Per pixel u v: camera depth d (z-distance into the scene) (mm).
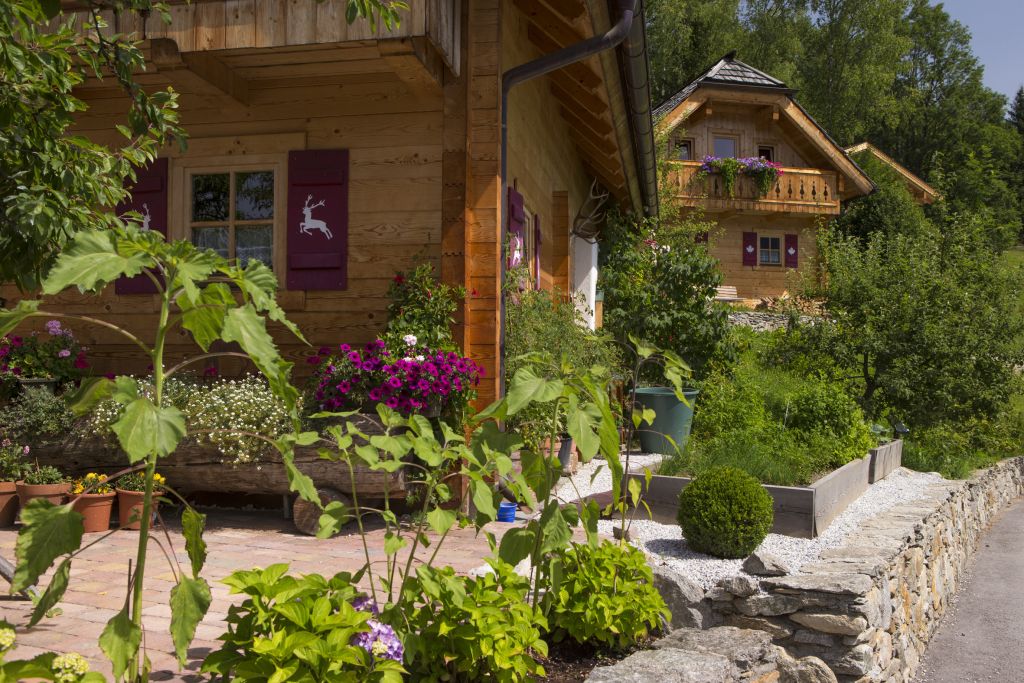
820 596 4758
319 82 6484
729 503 5414
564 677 3125
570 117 10445
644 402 8891
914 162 45750
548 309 7746
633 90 7949
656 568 4863
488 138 6066
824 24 39219
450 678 2592
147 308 6734
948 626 7602
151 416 1643
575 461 7988
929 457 11531
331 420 5402
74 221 3029
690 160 24219
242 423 5414
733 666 3385
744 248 24250
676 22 32719
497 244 6055
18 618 3391
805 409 8602
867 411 12148
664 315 11367
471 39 6055
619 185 12453
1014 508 13781
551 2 6918
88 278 1645
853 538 6059
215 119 6668
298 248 6457
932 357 12180
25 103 3025
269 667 2008
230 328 1680
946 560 8234
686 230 16922
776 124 24562
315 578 2377
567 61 6316
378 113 6387
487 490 2568
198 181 6762
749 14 40438
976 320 12305
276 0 5441
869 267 12984
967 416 12758
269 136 6566
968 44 49969
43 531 1715
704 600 4949
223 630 3260
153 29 5562
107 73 6113
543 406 6703
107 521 5355
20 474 5562
